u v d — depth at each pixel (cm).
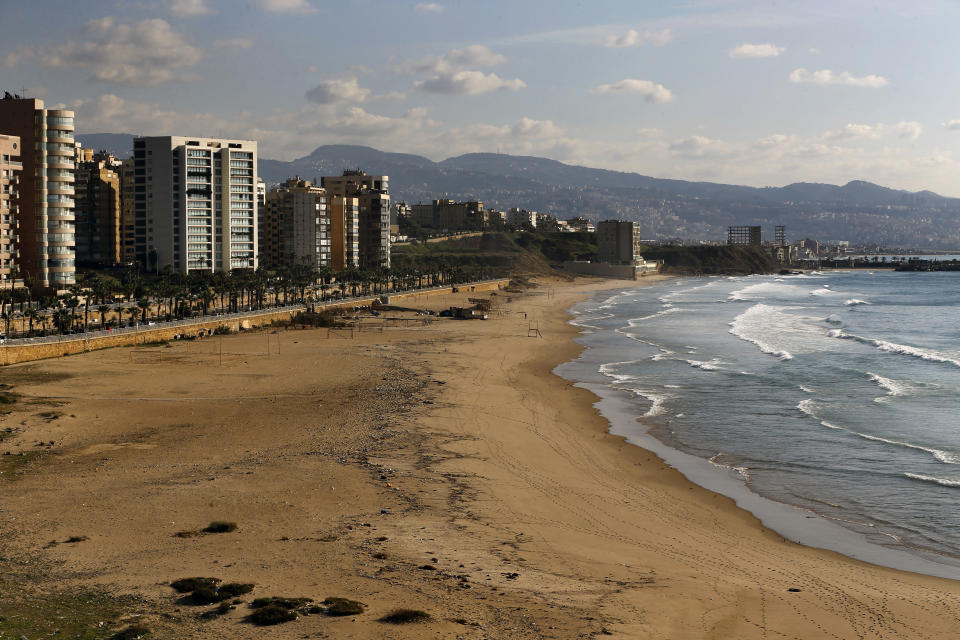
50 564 4600
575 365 13350
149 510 5616
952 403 9900
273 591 4247
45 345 13012
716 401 10225
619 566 4878
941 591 4641
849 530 5766
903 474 7056
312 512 5650
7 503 5747
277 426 8469
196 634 3722
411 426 8562
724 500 6431
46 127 18162
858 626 4075
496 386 11262
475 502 6072
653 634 3869
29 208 18212
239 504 5788
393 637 3709
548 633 3816
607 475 7094
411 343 15975
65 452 7294
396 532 5278
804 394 10562
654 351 15012
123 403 9575
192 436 7988
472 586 4394
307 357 13625
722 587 4581
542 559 4916
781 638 3900
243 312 18750
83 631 3728
